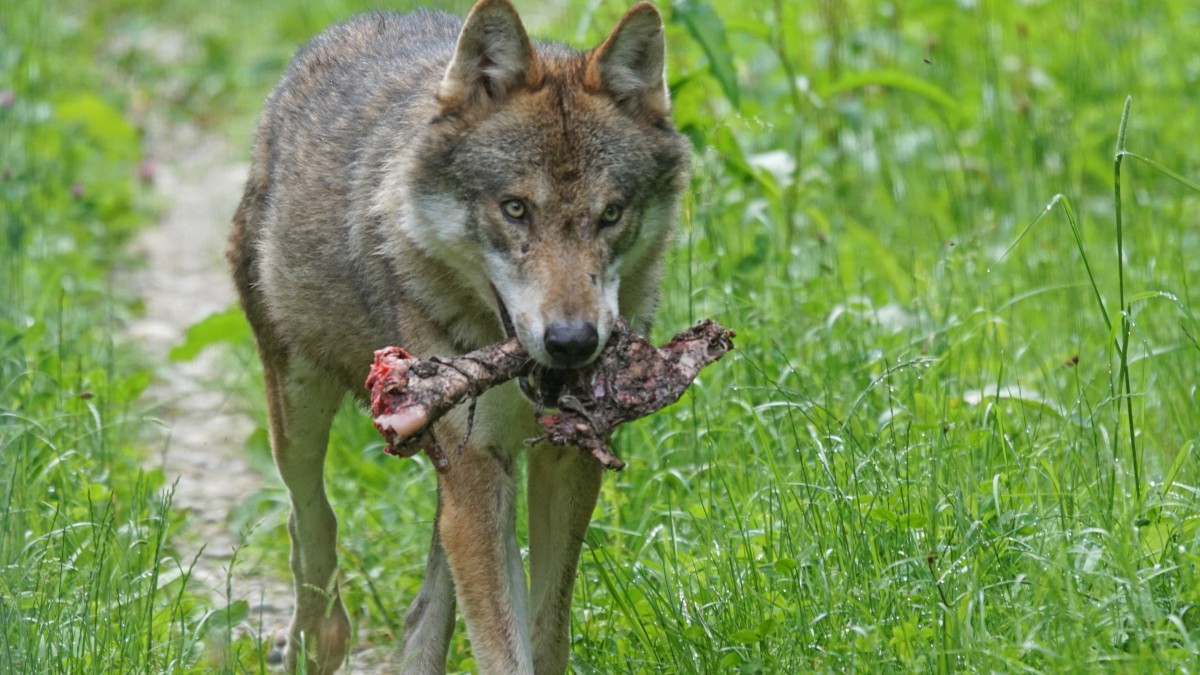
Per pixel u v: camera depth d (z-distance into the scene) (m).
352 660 9.84
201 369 14.61
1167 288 11.98
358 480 11.64
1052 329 12.18
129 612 8.61
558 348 7.52
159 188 19.69
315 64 10.14
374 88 9.39
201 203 19.23
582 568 9.58
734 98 11.56
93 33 24.41
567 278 7.77
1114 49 17.70
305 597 9.67
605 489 10.20
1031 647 6.83
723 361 10.96
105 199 17.78
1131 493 8.59
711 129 12.17
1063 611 6.97
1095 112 16.28
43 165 17.64
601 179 8.03
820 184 14.60
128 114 21.95
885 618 7.67
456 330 8.53
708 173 12.09
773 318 11.41
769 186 12.51
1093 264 13.06
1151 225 14.04
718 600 8.26
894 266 13.04
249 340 14.20
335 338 9.35
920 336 11.34
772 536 8.66
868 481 8.73
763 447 9.81
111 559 9.40
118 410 12.35
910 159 15.80
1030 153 15.39
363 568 10.36
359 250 8.88
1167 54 17.86
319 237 9.27
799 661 7.56
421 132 8.36
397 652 9.86
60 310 12.28
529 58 8.25
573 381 7.62
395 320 8.70
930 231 14.44
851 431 9.18
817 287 12.10
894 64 17.02
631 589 8.59
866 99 16.53
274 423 9.84
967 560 7.77
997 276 13.07
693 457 10.16
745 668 7.54
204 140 21.66
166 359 14.38
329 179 9.30
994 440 9.03
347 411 12.42
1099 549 7.59
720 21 11.62
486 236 8.05
